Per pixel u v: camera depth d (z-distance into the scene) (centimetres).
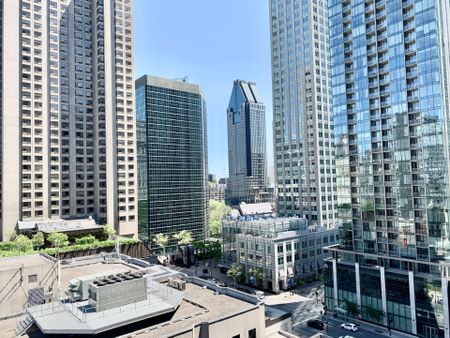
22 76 12912
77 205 13838
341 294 8794
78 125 14100
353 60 9294
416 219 7788
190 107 19575
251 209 15738
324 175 14775
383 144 8531
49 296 4738
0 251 9969
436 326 7100
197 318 3756
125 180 14462
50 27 13712
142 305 3856
